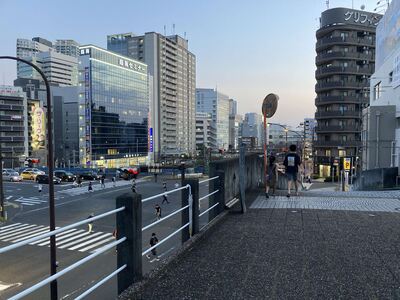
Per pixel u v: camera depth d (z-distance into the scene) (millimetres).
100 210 31828
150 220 27062
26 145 96000
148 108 133500
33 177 57156
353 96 56938
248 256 4418
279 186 14578
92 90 103688
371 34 58688
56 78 173875
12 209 32625
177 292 3391
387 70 28141
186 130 174000
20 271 16016
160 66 148875
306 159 51781
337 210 7285
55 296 9469
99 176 57844
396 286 3488
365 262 4172
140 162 126250
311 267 4023
